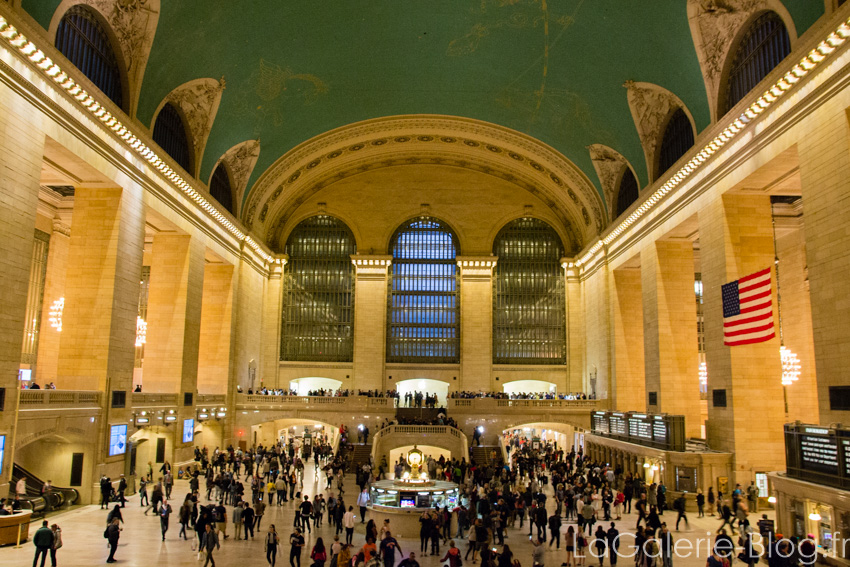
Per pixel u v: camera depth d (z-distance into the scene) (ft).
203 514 52.75
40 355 105.29
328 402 124.77
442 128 131.54
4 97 57.88
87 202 80.12
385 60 103.19
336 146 133.59
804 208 63.26
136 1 73.77
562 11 85.66
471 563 52.47
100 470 75.05
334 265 152.05
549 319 151.53
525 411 124.77
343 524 65.98
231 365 122.62
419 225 153.79
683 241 101.65
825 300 59.62
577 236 149.79
